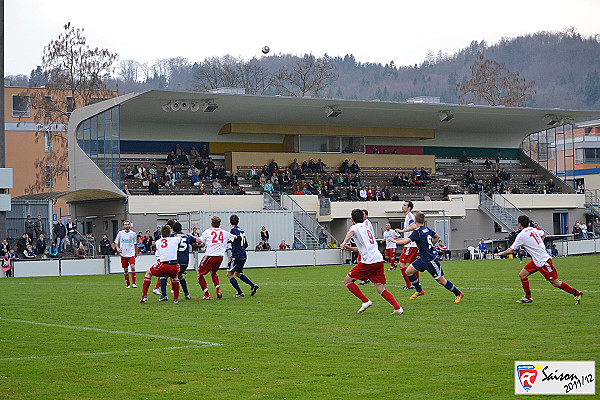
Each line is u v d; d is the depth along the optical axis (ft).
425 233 61.72
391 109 190.08
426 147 221.87
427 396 29.81
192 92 164.35
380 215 179.73
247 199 169.78
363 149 209.56
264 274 113.09
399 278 93.40
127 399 30.19
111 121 164.96
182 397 30.42
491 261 144.36
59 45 228.43
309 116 192.95
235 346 41.93
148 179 172.04
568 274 95.50
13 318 56.59
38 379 33.88
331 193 182.80
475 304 60.49
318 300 66.74
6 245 123.34
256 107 180.34
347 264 148.66
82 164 170.30
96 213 170.60
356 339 43.65
